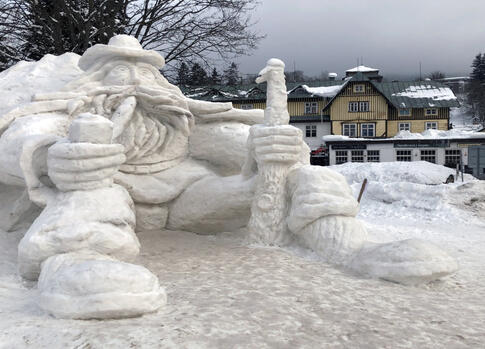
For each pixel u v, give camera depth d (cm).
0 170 449
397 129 3234
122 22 1462
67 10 1343
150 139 501
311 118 3350
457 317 294
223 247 473
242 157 526
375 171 1819
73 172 372
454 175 1781
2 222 482
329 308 303
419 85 3394
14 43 1442
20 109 467
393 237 662
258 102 3106
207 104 544
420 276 352
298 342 250
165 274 379
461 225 891
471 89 6800
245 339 251
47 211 378
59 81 552
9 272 387
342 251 409
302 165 482
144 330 257
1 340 244
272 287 343
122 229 374
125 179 484
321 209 422
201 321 274
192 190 512
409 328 273
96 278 275
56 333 252
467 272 425
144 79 522
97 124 375
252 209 481
